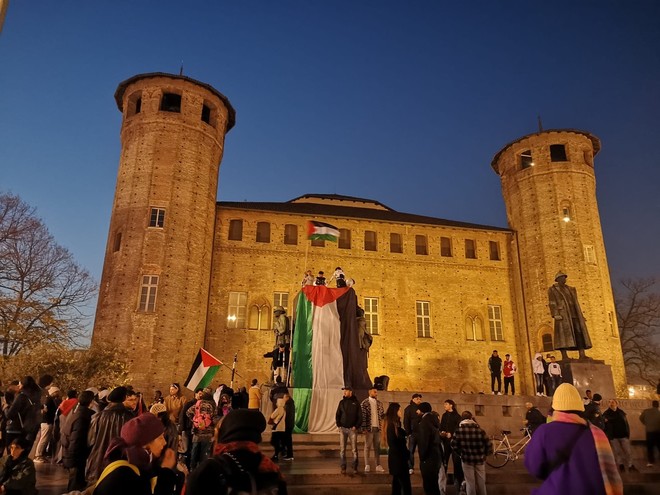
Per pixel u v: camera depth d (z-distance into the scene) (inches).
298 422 747.4
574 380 786.8
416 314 1514.5
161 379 1198.3
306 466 539.5
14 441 287.7
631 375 1881.2
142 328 1214.3
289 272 1461.6
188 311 1286.9
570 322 816.9
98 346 1099.3
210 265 1405.0
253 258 1451.8
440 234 1614.2
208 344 1344.7
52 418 600.7
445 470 429.7
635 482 510.6
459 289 1569.9
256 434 146.8
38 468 537.3
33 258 1352.1
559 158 1734.7
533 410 619.2
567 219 1571.1
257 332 1376.7
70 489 355.3
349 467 530.6
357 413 496.4
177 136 1382.9
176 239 1307.8
